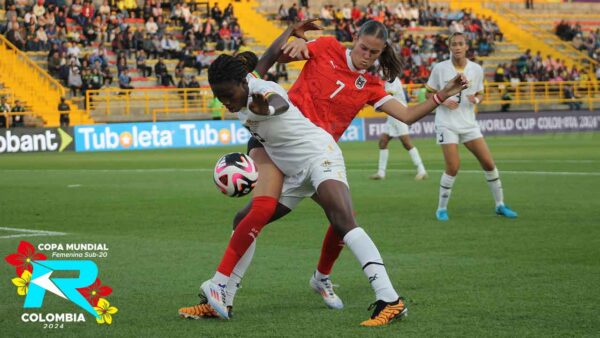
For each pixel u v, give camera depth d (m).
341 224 7.05
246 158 7.27
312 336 6.48
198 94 45.28
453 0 61.72
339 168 7.29
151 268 9.45
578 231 11.83
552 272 8.87
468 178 20.70
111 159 31.78
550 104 54.28
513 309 7.21
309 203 15.58
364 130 45.22
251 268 9.40
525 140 40.75
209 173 23.92
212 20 50.28
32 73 43.06
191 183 20.66
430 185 19.31
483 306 7.34
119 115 44.12
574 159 26.72
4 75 42.88
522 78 53.94
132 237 11.87
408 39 52.34
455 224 12.77
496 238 11.34
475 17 59.59
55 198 17.42
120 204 16.14
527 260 9.59
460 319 6.89
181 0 50.12
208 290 7.04
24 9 45.66
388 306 6.83
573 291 7.89
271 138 7.29
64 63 43.56
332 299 7.49
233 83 6.97
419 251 10.37
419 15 57.41
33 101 42.50
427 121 46.25
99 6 48.94
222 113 45.06
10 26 43.81
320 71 7.74
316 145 7.27
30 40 44.03
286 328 6.76
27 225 13.27
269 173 7.43
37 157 34.16
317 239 11.45
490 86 53.44
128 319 7.12
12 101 41.94
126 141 40.78
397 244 10.94
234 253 7.14
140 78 45.66
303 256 10.14
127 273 9.15
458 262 9.55
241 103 7.07
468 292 7.94
